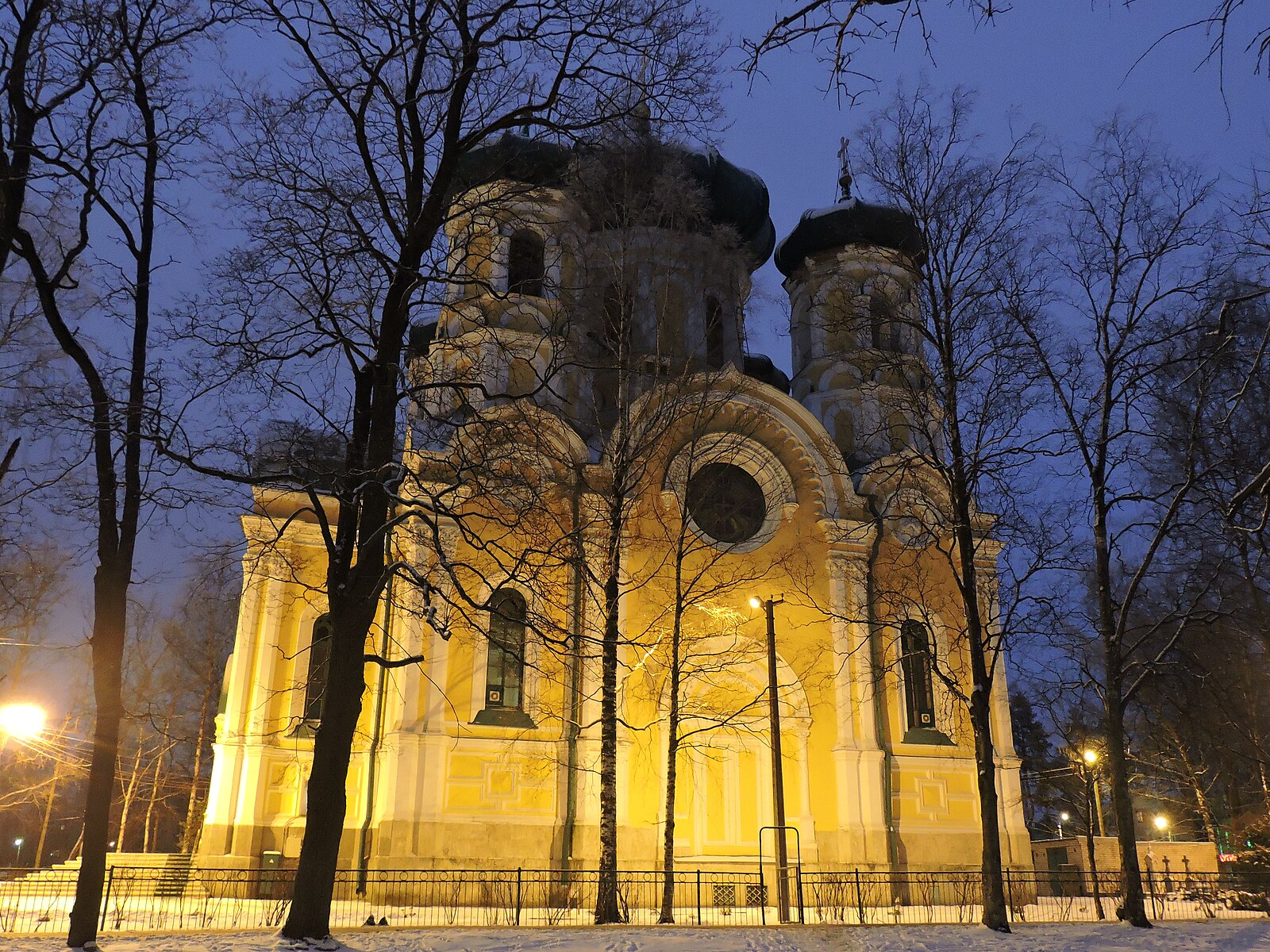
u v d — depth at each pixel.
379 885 26.56
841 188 39.66
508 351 22.30
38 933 17.05
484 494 18.86
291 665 30.41
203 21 17.14
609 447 27.09
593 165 25.25
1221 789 41.06
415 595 28.30
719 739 30.06
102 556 16.28
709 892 28.25
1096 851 36.56
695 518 32.03
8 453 17.06
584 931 17.95
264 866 28.30
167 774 44.41
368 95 17.36
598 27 17.80
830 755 30.83
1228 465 21.80
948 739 32.19
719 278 34.00
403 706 28.12
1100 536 23.17
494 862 27.50
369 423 18.17
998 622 32.09
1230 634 26.78
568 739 28.89
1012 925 20.09
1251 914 25.05
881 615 32.25
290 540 31.03
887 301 27.50
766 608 25.50
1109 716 22.22
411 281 17.62
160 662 41.66
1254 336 20.06
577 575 29.89
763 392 33.12
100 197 16.83
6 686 35.06
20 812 57.78
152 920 21.08
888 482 33.38
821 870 28.89
